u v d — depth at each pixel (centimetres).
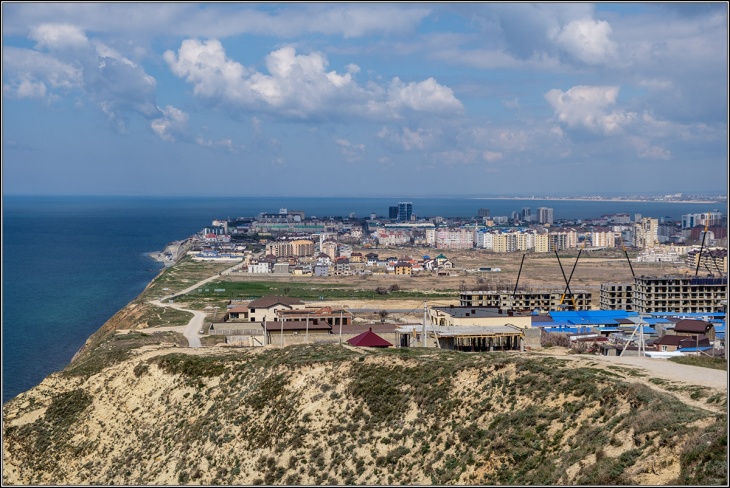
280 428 8206
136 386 10112
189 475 8156
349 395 8350
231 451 8294
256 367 9762
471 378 7788
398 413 7738
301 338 16388
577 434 6184
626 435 5744
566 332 19688
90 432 9631
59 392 10400
